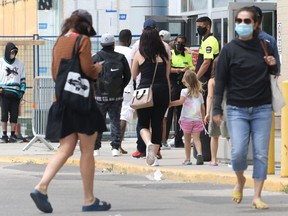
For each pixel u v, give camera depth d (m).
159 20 42.41
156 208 19.25
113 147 30.77
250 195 21.59
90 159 18.28
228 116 18.34
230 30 32.41
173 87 33.06
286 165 23.08
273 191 22.41
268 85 18.25
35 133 34.06
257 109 18.20
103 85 29.58
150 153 26.58
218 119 18.33
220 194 21.92
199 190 22.84
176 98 33.09
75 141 18.20
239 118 18.20
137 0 44.94
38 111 33.81
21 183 24.36
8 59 37.19
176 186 23.77
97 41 38.09
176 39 33.38
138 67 26.25
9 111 37.91
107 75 29.48
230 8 32.34
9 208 19.25
